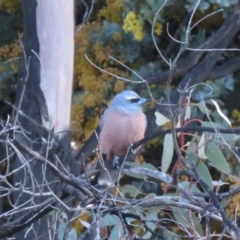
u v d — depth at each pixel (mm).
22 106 10141
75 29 12586
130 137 9281
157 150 12875
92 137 11211
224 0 11352
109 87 12570
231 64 12219
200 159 7156
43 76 10195
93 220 6242
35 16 10258
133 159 9367
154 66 12438
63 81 10289
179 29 12391
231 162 11555
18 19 14039
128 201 6570
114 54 12656
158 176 7148
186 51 12555
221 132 6664
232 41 12719
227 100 12742
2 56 13594
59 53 10281
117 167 8352
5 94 13578
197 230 7297
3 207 13508
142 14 11734
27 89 10188
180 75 11906
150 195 7516
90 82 12617
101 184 8555
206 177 7141
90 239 6555
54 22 10266
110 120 9328
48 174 9523
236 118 12461
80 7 13547
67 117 10352
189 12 11758
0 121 7699
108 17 12922
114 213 6547
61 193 7594
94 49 12672
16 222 7344
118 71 12609
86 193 7027
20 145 6418
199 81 11547
